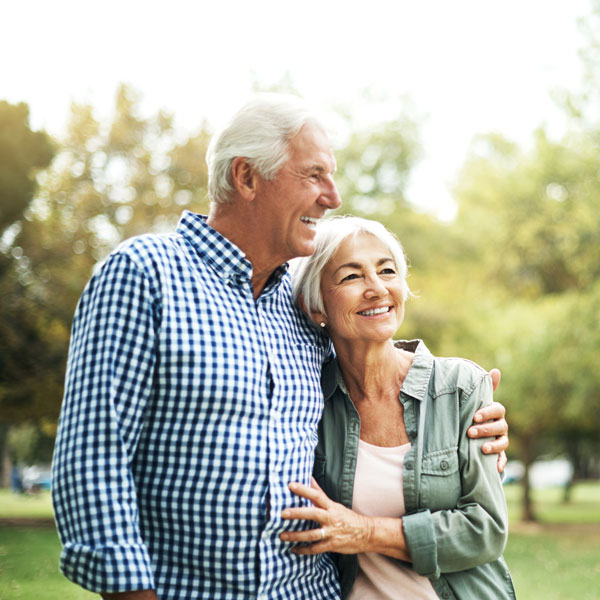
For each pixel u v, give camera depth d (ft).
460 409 7.43
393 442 7.46
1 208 54.13
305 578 6.64
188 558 6.00
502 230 58.49
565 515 83.82
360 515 6.81
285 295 7.39
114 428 5.61
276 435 6.36
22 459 120.26
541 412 60.44
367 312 7.33
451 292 66.95
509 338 61.67
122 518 5.49
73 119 61.77
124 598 5.47
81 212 60.59
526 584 35.12
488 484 7.22
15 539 46.14
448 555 6.90
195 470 5.96
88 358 5.76
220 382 6.02
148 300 5.95
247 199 6.62
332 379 7.71
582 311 54.54
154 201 62.18
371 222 7.55
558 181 53.52
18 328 56.08
